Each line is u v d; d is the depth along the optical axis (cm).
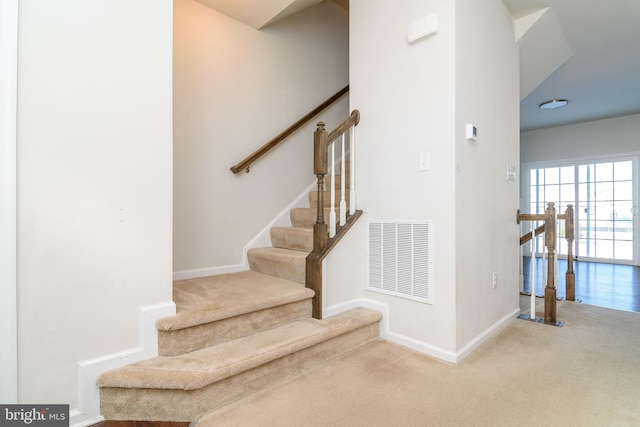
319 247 221
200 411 145
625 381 173
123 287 152
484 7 230
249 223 295
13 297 124
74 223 139
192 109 259
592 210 589
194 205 261
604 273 484
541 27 276
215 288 221
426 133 208
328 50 364
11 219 124
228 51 281
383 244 233
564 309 303
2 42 123
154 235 162
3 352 123
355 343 216
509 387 167
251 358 160
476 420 141
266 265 267
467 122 207
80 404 139
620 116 555
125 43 154
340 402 154
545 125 617
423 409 149
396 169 225
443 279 200
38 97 130
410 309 218
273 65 314
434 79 204
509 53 268
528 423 139
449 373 182
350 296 239
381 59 235
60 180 136
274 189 314
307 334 189
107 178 148
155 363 153
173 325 159
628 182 553
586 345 220
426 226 208
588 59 349
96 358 144
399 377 178
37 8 130
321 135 222
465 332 206
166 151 166
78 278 140
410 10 217
